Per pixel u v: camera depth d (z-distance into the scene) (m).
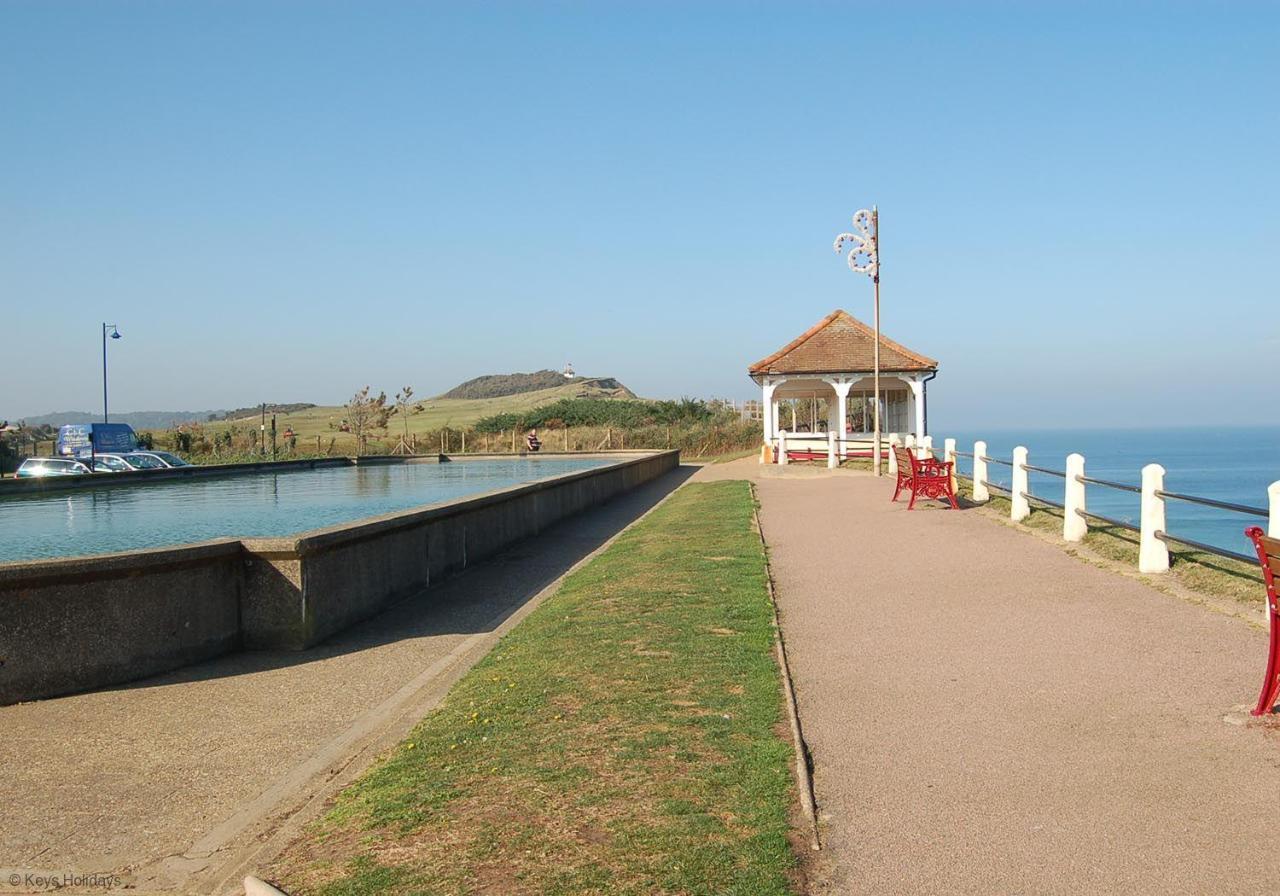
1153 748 5.32
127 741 6.68
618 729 5.96
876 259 26.72
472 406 133.25
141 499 28.69
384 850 4.49
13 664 7.53
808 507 18.88
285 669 8.62
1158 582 9.69
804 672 7.23
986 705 6.24
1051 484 60.47
